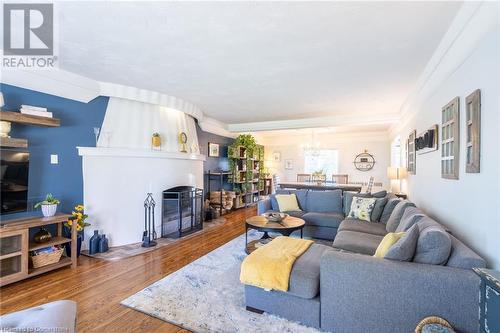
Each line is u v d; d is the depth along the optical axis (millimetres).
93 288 2566
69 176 3422
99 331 1910
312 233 4414
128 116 4051
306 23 2125
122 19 2094
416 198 3969
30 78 2953
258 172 8711
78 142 3527
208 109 5324
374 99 4426
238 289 2561
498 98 1590
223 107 5133
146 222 4184
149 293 2471
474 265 1597
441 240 1696
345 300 1829
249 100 4590
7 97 2854
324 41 2436
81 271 2977
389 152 8117
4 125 2648
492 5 1587
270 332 1898
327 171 8961
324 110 5297
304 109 5230
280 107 5082
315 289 1920
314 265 2102
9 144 2660
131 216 4020
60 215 3000
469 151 1990
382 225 3676
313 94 4168
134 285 2635
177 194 4375
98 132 3732
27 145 2830
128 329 1938
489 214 1716
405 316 1667
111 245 3820
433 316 1588
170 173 4590
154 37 2385
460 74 2219
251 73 3289
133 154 3990
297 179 9086
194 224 4988
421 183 3621
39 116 2898
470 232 2008
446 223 2580
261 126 6797
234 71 3227
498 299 1044
